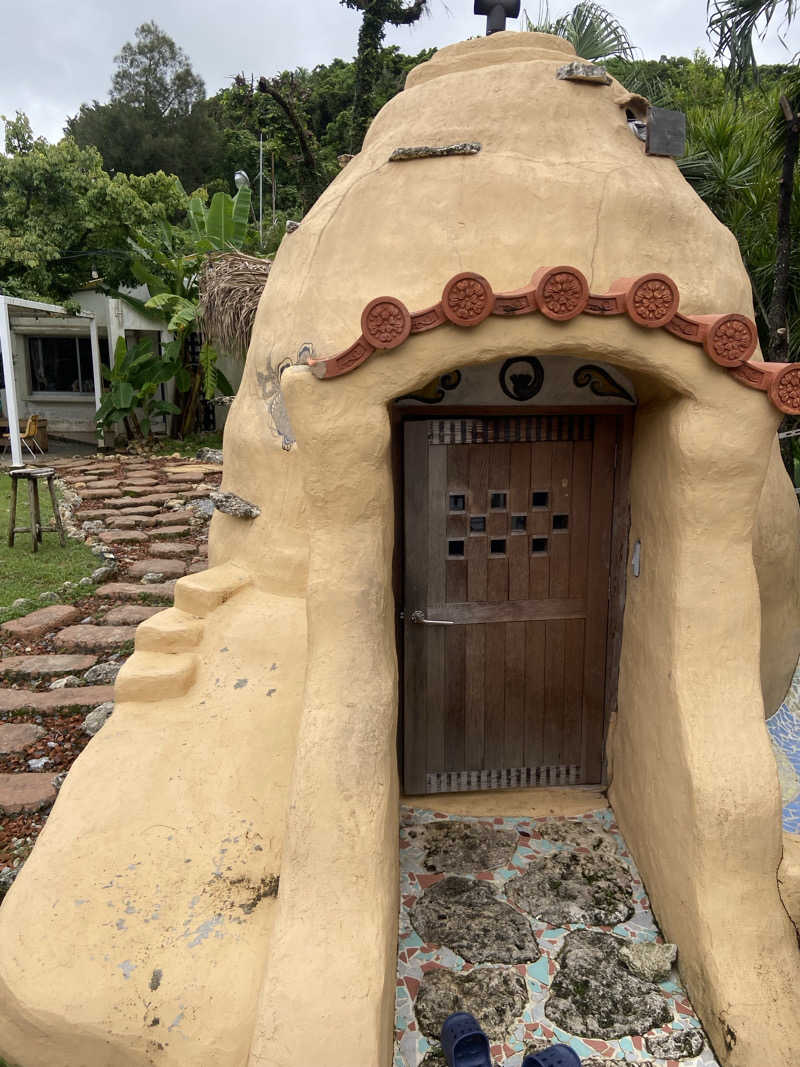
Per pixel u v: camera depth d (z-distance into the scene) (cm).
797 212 795
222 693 404
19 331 1981
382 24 1102
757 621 330
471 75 386
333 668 321
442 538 413
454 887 374
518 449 407
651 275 292
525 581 420
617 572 414
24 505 1265
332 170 1231
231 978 292
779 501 419
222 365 1945
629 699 393
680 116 377
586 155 357
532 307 293
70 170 1820
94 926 309
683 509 325
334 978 274
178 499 1276
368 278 357
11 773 530
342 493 315
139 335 1978
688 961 319
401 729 432
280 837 343
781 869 328
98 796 358
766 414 313
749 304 389
